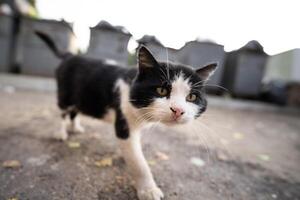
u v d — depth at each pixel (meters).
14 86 0.68
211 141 0.42
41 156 0.29
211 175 0.29
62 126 0.35
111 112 0.28
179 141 0.40
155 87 0.23
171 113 0.22
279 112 0.79
